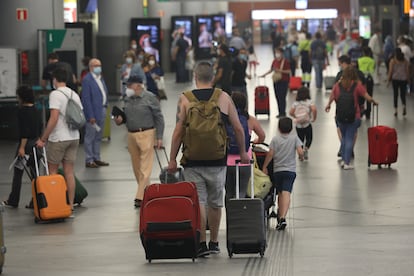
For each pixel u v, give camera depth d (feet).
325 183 76.38
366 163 86.63
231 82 113.60
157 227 44.27
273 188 58.85
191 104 44.68
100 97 87.40
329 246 50.96
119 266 45.83
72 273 44.09
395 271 42.22
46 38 115.65
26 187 79.15
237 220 46.91
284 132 57.98
